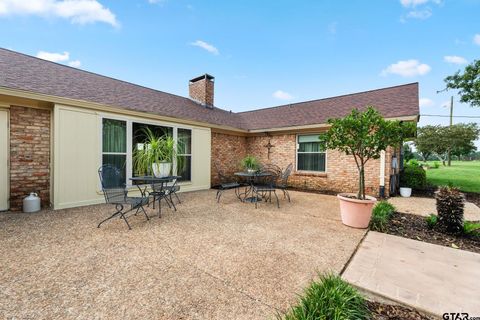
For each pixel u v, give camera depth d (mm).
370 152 3711
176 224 3818
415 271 2252
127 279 2076
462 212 3402
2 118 4285
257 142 9633
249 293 1885
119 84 7316
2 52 5461
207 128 8070
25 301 1722
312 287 1751
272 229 3605
